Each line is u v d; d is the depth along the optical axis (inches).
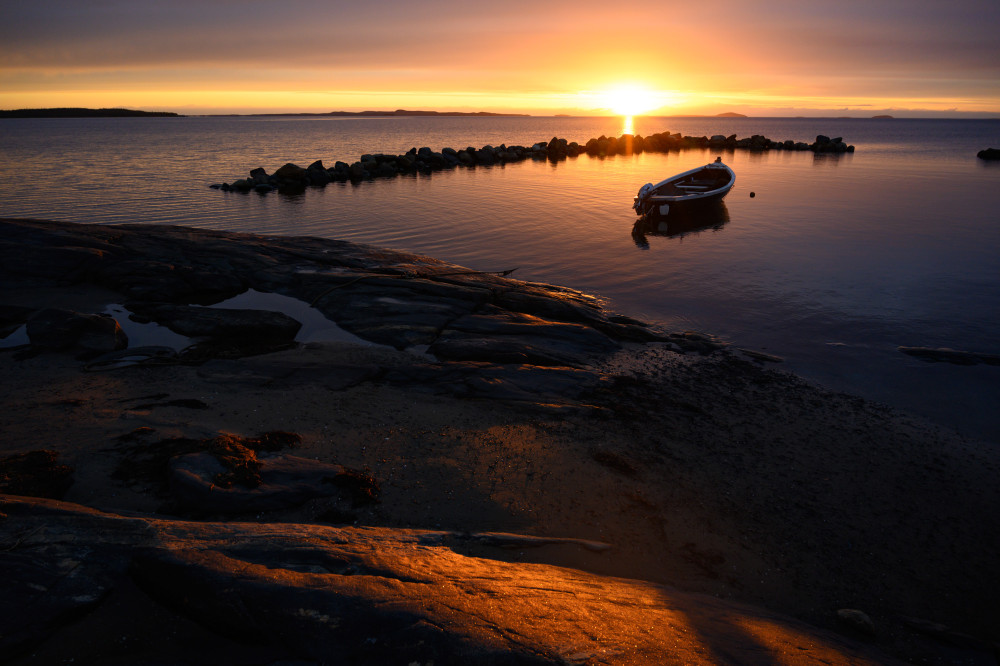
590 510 296.7
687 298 686.5
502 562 219.3
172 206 1296.8
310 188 1653.5
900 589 265.7
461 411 391.2
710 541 285.1
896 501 330.3
